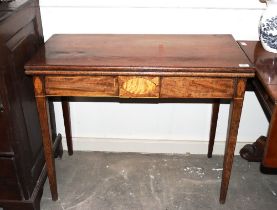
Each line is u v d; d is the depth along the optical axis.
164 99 1.87
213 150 2.01
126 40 1.57
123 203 1.65
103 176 1.84
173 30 1.71
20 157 1.38
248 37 1.71
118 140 2.01
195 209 1.62
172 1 1.64
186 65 1.26
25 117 1.44
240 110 1.36
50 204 1.65
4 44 1.21
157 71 1.25
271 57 1.45
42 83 1.31
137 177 1.83
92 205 1.64
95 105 1.91
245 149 1.95
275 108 1.13
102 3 1.65
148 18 1.69
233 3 1.63
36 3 1.58
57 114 1.95
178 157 2.00
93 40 1.57
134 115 1.93
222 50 1.43
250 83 1.70
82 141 2.02
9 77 1.26
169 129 1.97
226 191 1.61
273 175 1.85
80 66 1.25
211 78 1.29
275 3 1.42
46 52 1.40
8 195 1.46
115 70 1.26
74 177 1.83
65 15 1.69
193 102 1.87
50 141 1.49
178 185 1.77
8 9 1.30
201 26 1.70
